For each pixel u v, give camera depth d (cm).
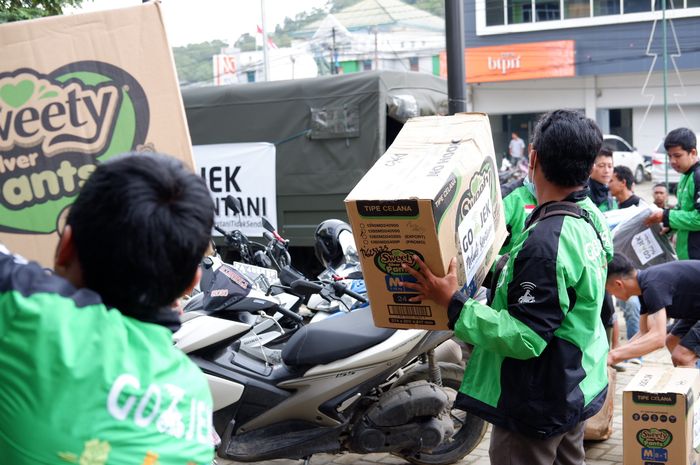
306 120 770
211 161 805
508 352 251
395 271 251
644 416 399
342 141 757
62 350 128
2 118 249
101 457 128
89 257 139
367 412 418
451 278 246
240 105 795
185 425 137
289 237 783
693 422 414
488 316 248
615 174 723
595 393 269
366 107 746
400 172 253
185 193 143
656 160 2305
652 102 3067
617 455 476
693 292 446
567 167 265
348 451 430
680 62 2964
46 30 248
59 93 249
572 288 258
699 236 598
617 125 3167
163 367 137
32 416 126
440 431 424
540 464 268
